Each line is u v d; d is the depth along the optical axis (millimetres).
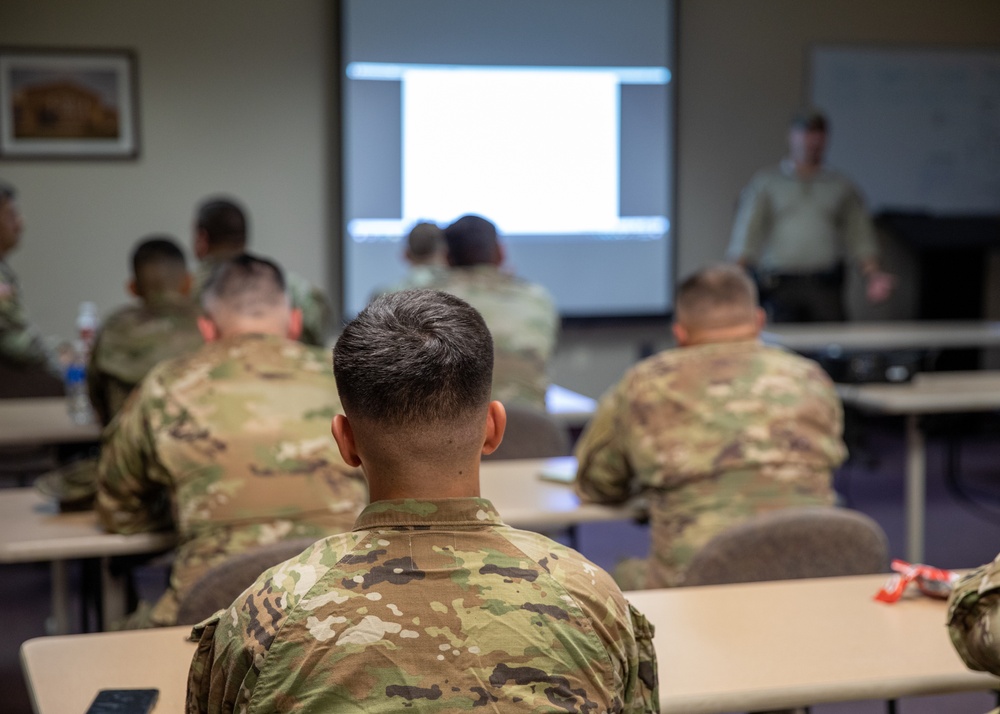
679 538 2365
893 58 7152
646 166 6824
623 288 6887
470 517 1105
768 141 7039
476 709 1014
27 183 6113
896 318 7359
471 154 6582
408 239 4348
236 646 1069
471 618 1049
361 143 6434
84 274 6238
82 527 2451
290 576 1093
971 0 7270
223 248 4008
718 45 6918
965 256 7152
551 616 1064
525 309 3766
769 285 6492
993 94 7332
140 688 1491
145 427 2203
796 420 2418
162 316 3467
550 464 3031
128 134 6203
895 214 7078
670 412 2434
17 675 3318
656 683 1148
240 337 2289
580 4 6645
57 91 6090
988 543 4668
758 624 1742
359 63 6387
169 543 2389
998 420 7105
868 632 1706
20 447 4539
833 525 2045
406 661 1026
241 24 6289
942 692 1537
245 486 2141
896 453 6500
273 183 6410
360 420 1090
